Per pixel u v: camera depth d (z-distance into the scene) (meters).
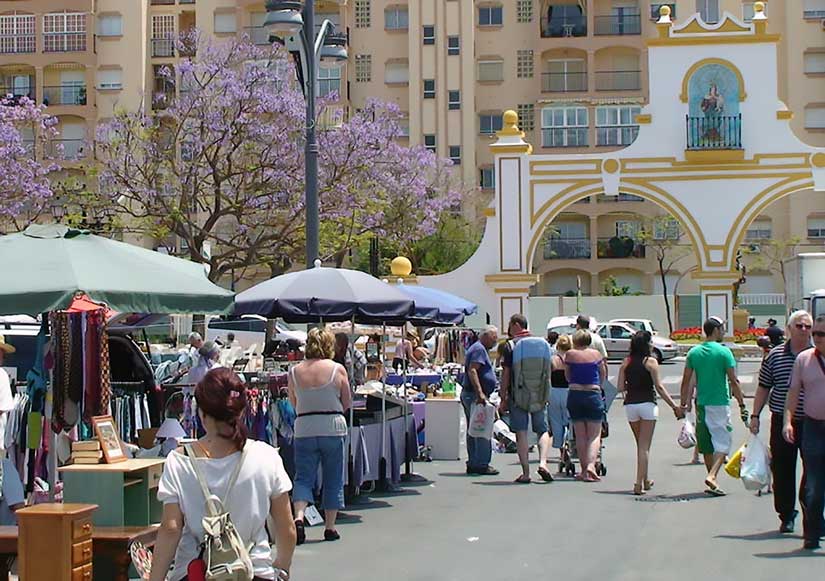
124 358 13.91
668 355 43.97
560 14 60.78
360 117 37.47
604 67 60.78
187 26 59.97
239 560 5.39
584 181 33.06
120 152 35.56
